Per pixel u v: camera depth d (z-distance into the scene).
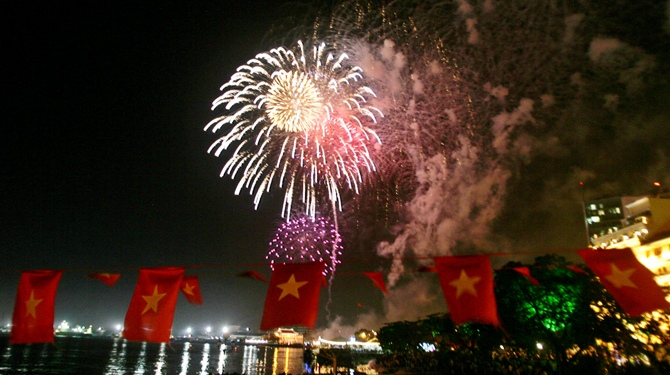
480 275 11.42
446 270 11.66
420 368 68.12
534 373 43.78
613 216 93.25
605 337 39.09
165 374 96.94
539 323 40.12
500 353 59.38
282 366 127.56
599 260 11.87
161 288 12.38
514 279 41.03
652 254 65.00
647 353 39.28
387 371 67.81
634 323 38.66
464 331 56.91
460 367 57.28
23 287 13.00
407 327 94.75
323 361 89.75
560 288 39.00
